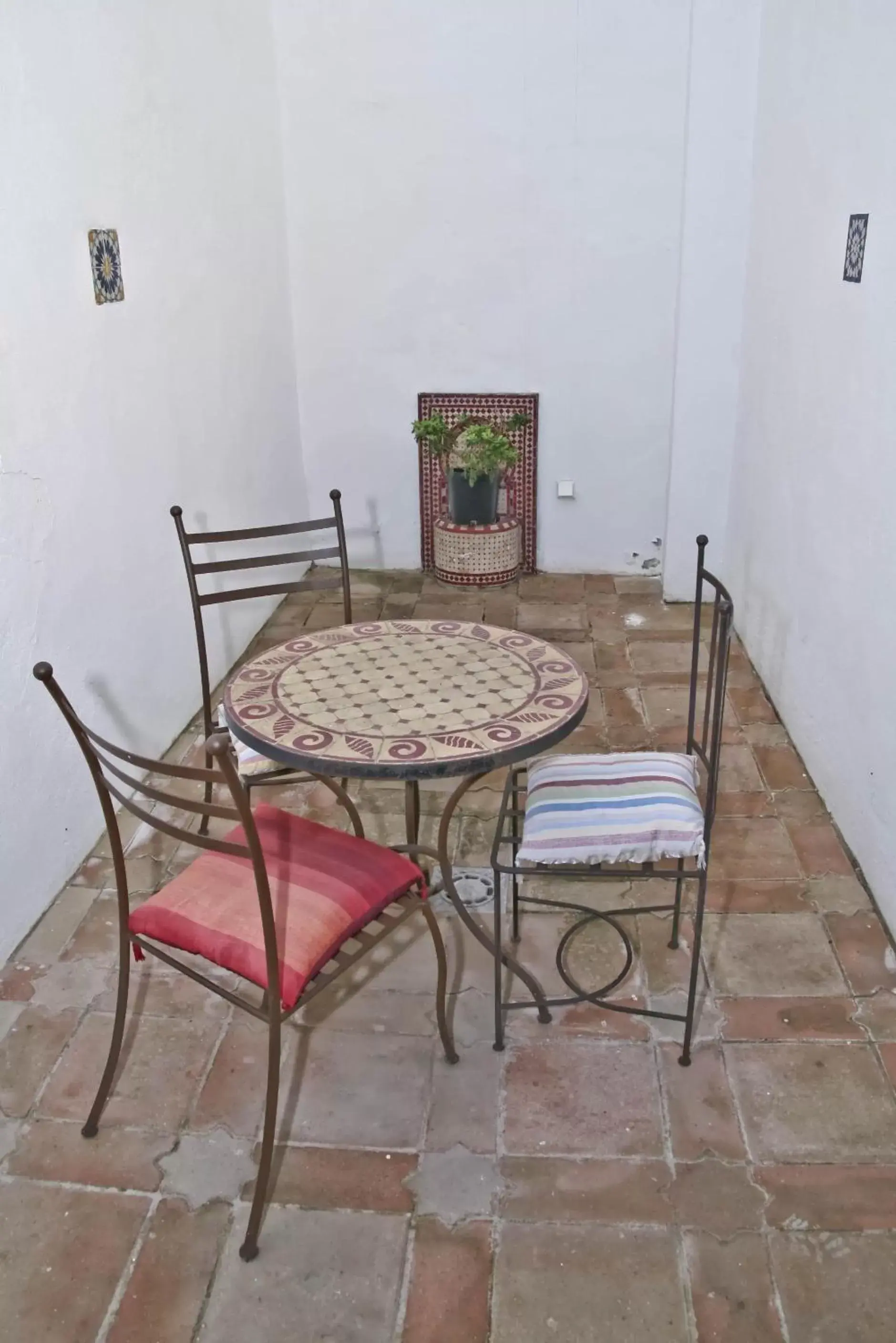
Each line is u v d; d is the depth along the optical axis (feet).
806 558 9.65
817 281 9.32
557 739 6.03
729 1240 5.21
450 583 14.60
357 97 13.08
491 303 13.87
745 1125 5.87
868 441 7.88
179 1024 6.72
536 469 14.56
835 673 8.70
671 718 10.61
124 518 9.12
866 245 7.93
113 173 8.73
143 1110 6.07
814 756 9.36
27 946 7.47
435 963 7.28
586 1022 6.67
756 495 11.77
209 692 8.77
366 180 13.46
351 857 6.05
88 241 8.30
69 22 7.95
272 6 12.73
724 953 7.23
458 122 13.07
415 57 12.83
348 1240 5.27
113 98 8.70
